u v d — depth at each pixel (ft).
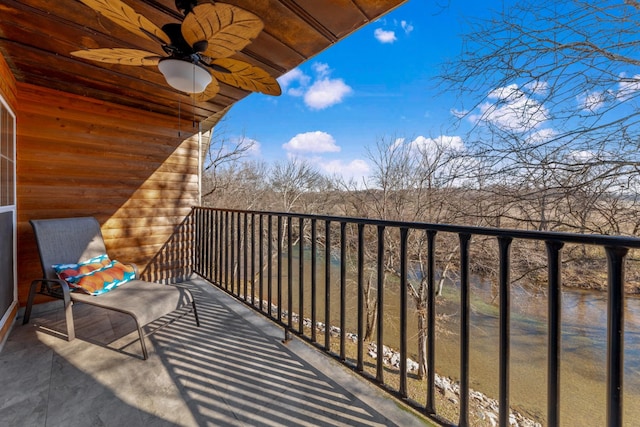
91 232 9.59
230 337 7.58
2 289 7.31
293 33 6.35
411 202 24.72
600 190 10.18
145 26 4.57
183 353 6.73
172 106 11.20
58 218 9.51
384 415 4.96
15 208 8.68
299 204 44.39
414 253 22.50
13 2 5.51
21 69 8.23
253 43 6.73
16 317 8.54
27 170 9.17
